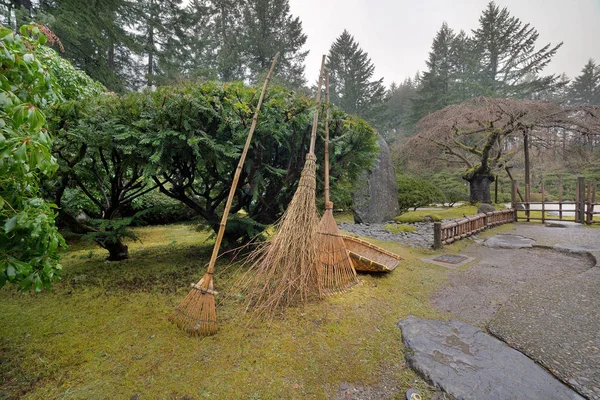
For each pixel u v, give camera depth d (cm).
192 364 163
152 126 254
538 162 1188
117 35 953
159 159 260
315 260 238
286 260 226
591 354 181
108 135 254
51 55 409
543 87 1870
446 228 505
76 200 398
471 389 148
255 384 151
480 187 1048
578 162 982
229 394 144
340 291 259
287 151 333
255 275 240
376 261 341
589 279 321
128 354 170
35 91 144
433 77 2373
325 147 293
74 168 312
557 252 461
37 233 127
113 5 900
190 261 352
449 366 166
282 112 281
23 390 142
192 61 1566
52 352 170
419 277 328
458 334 203
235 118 265
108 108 267
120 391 142
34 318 211
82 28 852
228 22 1795
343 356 176
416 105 2266
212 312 195
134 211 636
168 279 290
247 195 354
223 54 1598
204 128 274
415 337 196
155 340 184
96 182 366
